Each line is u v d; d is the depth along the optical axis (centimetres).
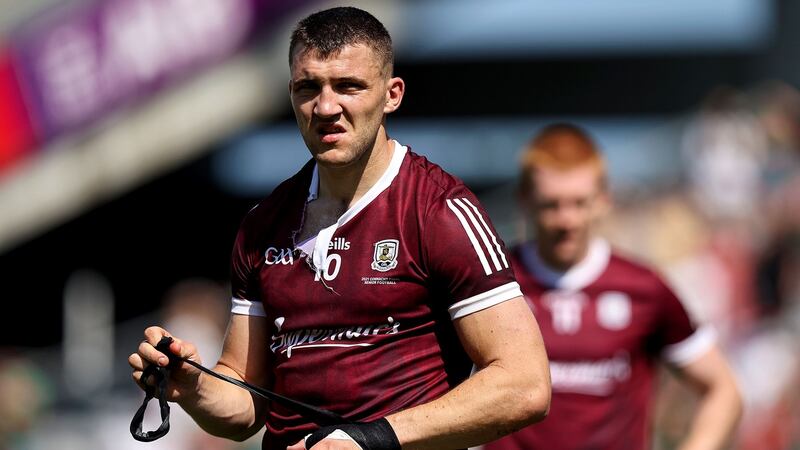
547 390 1200
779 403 3216
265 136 5038
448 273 1222
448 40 4966
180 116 3791
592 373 1992
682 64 4931
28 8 3766
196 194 5100
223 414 1315
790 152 3956
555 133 2045
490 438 1192
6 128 3806
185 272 5075
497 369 1193
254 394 1346
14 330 5053
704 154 3925
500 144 5012
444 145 5053
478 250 1219
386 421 1172
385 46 1230
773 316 3538
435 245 1223
